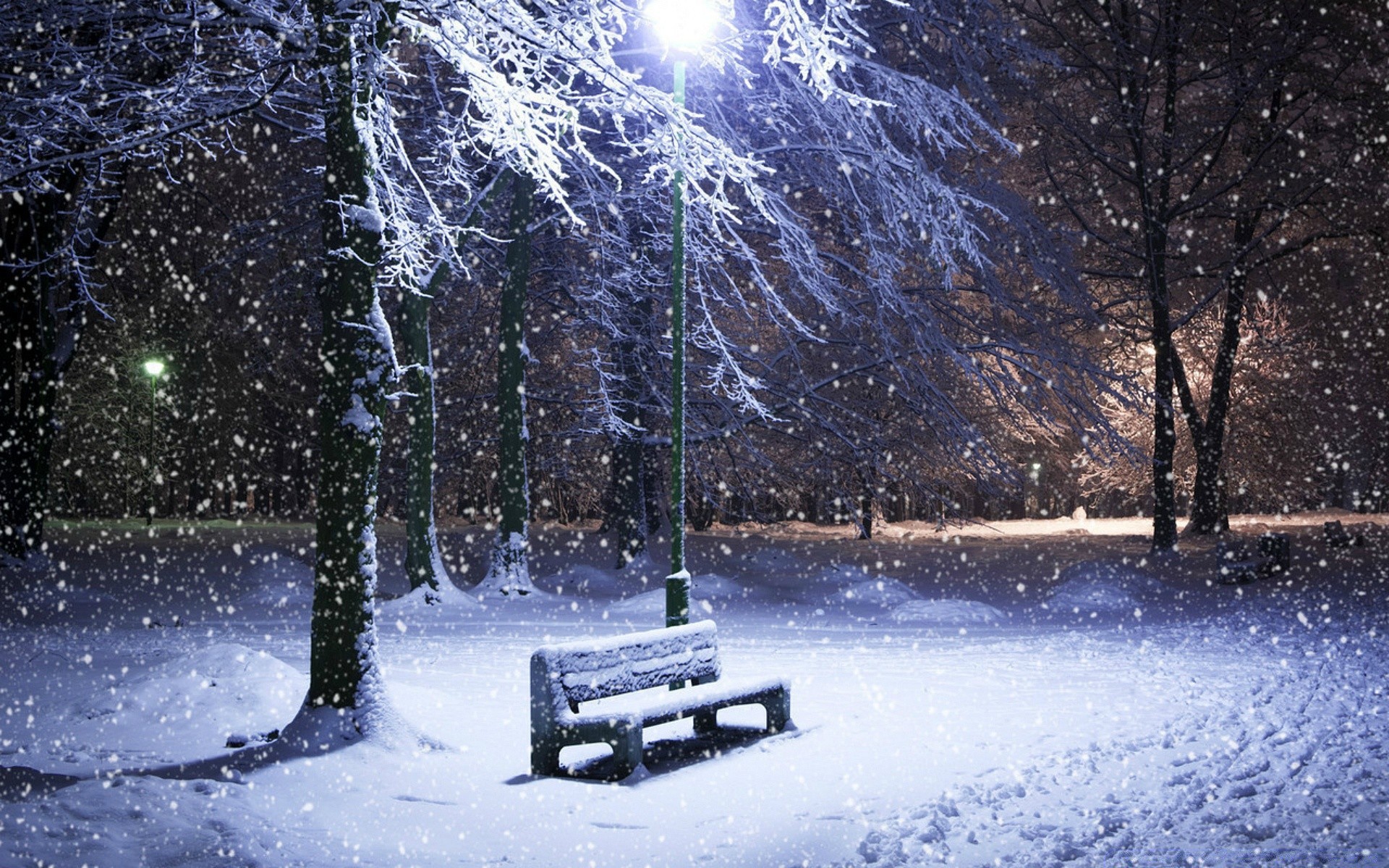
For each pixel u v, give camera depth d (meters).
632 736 8.27
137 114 12.05
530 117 10.38
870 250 24.61
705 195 12.09
